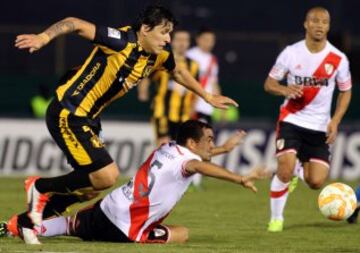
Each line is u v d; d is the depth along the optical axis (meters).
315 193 49.47
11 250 25.27
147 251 25.52
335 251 27.75
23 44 24.59
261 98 68.81
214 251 26.25
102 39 26.16
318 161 34.12
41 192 27.12
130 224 27.70
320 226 35.00
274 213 33.62
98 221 27.78
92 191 27.36
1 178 55.72
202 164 26.56
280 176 33.44
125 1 86.19
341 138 57.78
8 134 57.78
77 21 25.95
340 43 68.56
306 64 33.72
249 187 25.33
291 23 93.06
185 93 49.06
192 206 41.62
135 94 67.19
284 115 34.19
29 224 27.16
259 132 57.94
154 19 26.39
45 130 57.81
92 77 26.69
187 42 49.12
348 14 91.06
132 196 27.48
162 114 49.12
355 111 67.50
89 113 26.95
